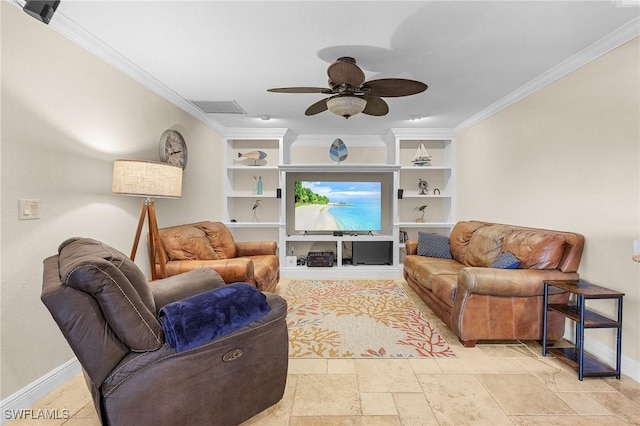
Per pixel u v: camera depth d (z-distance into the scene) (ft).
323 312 10.85
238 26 6.69
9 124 5.51
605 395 6.16
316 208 17.12
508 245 9.54
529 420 5.44
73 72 6.82
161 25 6.63
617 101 7.15
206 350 4.57
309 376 6.84
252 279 9.50
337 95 8.08
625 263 6.99
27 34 5.80
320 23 6.60
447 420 5.44
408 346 8.27
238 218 17.63
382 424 5.35
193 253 9.99
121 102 8.41
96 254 4.39
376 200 17.13
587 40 7.27
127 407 4.06
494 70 8.98
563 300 8.05
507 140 11.58
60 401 5.96
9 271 5.55
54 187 6.39
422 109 12.88
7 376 5.50
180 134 11.43
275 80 9.75
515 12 6.20
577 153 8.31
